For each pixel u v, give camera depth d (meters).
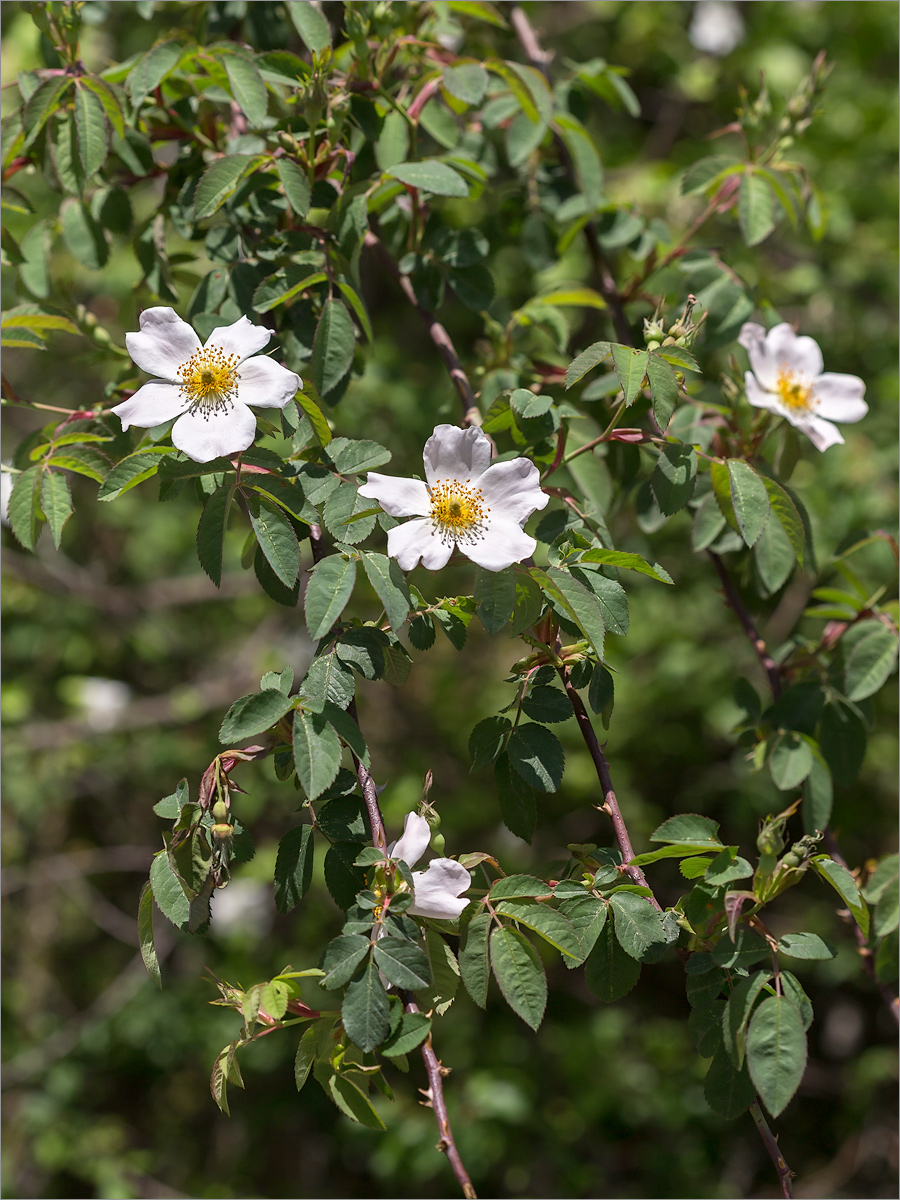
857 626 0.76
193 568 1.57
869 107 1.38
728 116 1.44
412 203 0.74
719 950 0.60
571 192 0.84
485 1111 1.47
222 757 0.60
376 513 0.60
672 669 1.41
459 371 0.73
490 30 0.93
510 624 0.62
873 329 1.34
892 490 1.27
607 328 0.97
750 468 0.64
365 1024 0.57
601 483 0.75
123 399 0.73
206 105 0.75
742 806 1.46
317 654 0.61
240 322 0.61
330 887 0.60
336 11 0.78
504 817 0.63
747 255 1.11
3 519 0.72
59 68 0.75
